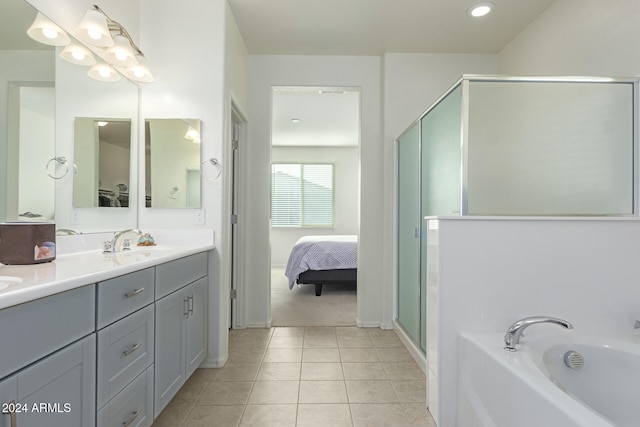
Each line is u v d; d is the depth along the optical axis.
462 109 1.74
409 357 2.45
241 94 2.84
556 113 1.76
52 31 1.57
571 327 1.42
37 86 1.48
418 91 3.11
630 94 1.79
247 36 2.84
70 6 1.69
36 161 1.48
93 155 1.87
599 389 1.47
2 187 1.31
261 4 2.41
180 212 2.29
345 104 4.61
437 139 2.10
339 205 7.27
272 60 3.15
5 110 1.32
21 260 1.25
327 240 4.72
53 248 1.38
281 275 6.07
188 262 1.88
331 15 2.54
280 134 6.28
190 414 1.73
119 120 2.09
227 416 1.71
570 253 1.67
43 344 0.88
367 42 2.94
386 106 3.10
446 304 1.65
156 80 2.30
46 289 0.86
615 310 1.67
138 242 2.14
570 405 1.00
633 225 1.68
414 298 2.51
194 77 2.30
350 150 7.32
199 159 2.28
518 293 1.66
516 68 2.84
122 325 1.23
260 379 2.10
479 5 2.42
